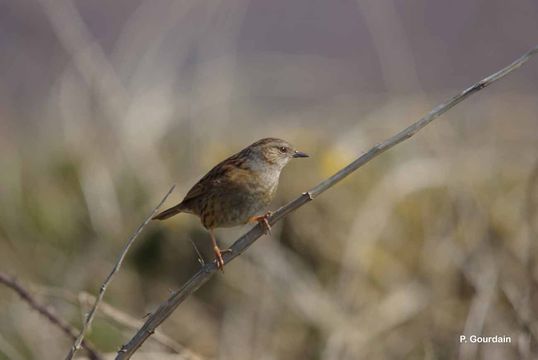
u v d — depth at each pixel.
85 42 15.91
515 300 10.49
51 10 16.03
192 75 16.23
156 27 15.98
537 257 10.93
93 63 15.27
